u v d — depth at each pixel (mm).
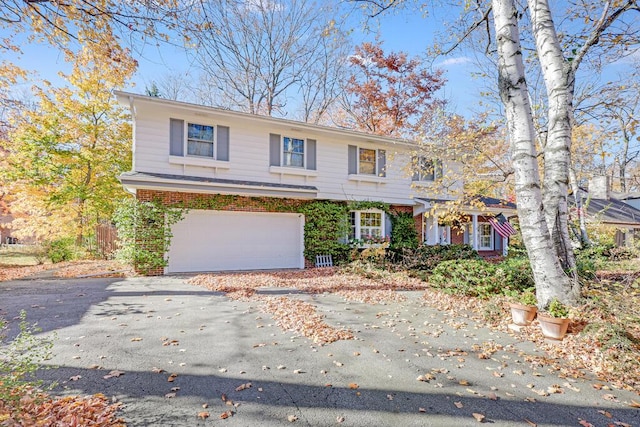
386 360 4562
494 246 19875
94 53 5918
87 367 4102
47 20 5145
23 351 4473
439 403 3459
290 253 14008
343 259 14852
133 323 5961
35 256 15773
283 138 13914
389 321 6453
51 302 7375
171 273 11820
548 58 6441
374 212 15688
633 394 3725
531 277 7621
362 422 3102
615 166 27844
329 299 8250
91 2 4863
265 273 12188
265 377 3973
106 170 18125
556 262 5750
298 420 3113
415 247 15523
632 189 29891
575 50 7434
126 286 9422
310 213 14195
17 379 3152
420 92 22328
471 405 3432
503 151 14188
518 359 4660
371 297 8531
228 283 9891
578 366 4422
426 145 12234
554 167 6383
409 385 3846
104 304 7289
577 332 5141
